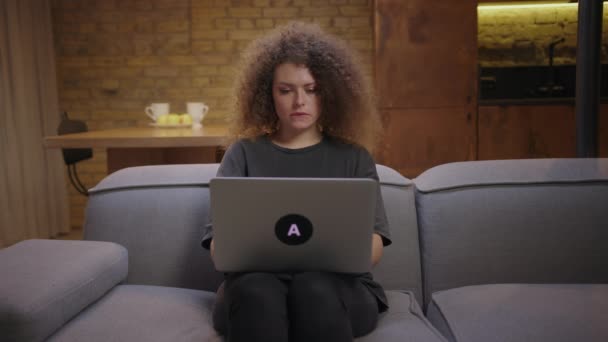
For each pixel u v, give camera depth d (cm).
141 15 487
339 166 150
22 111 423
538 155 429
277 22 488
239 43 490
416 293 166
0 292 121
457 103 423
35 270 133
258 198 114
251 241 118
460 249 166
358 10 487
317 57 150
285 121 149
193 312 140
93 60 490
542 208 168
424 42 418
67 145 268
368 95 165
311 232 117
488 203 168
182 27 488
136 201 174
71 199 498
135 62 491
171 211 173
